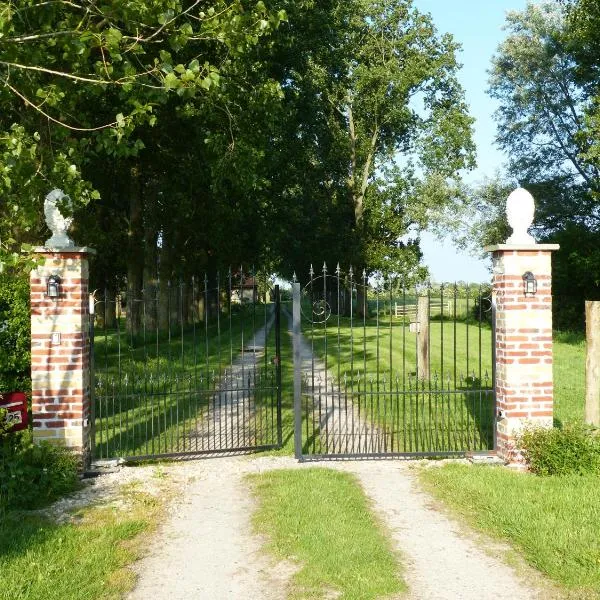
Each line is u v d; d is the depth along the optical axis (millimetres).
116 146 8977
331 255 40562
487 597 4816
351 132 40188
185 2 12227
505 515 6355
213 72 7176
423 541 5926
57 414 8039
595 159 24547
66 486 7512
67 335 8062
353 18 35375
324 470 8219
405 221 40688
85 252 8133
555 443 7879
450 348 22969
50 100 7566
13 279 9766
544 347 8406
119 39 6715
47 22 7566
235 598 4875
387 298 10227
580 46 27047
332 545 5719
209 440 10203
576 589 4879
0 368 9227
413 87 38156
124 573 5285
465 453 8789
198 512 6793
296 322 8875
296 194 39250
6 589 4863
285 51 18266
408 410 12250
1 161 6941
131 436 10398
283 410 12695
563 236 30969
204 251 29188
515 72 35344
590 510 6418
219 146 14047
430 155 37500
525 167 36750
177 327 31188
